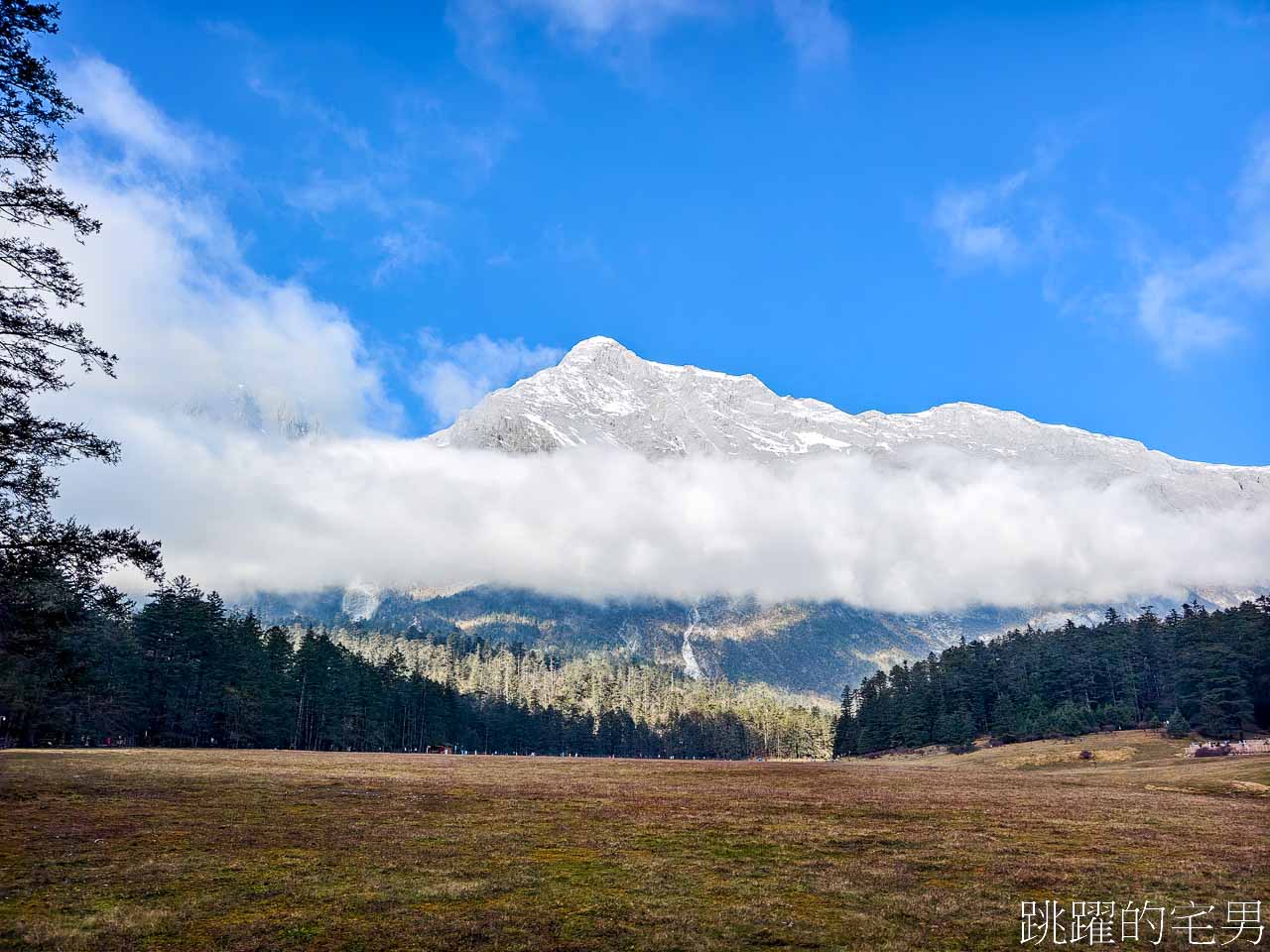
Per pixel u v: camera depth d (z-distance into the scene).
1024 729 123.00
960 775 71.38
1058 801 42.88
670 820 30.98
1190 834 29.23
